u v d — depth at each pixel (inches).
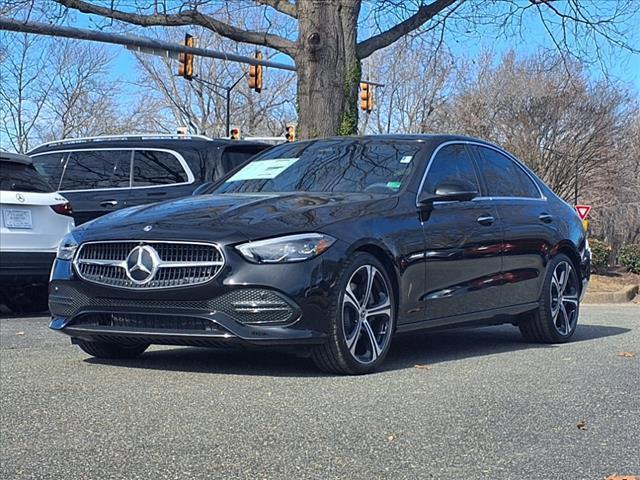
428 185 241.1
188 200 232.1
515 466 143.3
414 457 146.3
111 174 400.5
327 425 163.8
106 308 206.5
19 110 1448.1
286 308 195.3
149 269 200.2
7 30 627.5
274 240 197.6
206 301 196.1
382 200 226.5
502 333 318.0
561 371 227.3
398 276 221.0
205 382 200.1
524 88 1051.3
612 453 152.1
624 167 1174.3
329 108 544.1
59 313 216.8
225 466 139.2
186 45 785.6
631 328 347.6
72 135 1545.3
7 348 256.7
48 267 346.9
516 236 267.7
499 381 210.4
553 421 172.9
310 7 542.3
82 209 394.9
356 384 200.1
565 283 292.4
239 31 589.0
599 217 1239.5
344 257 204.1
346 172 247.8
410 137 260.1
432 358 246.7
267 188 250.5
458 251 241.8
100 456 143.7
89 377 205.8
